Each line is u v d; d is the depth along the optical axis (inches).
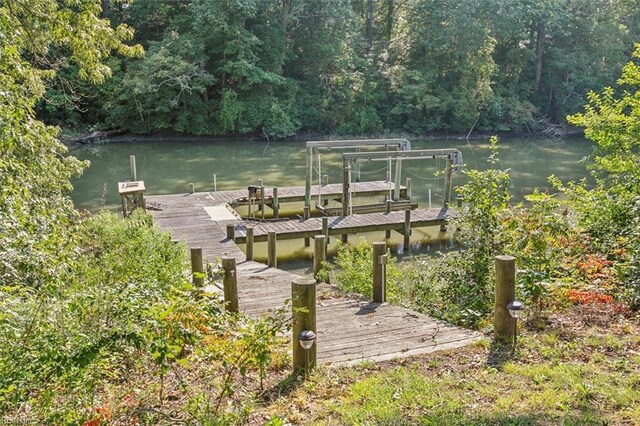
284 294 314.5
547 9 1400.1
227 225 512.1
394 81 1387.8
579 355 185.8
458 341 211.2
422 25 1369.3
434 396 157.8
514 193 765.9
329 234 549.3
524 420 140.9
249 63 1234.6
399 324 241.3
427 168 973.8
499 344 198.5
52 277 210.7
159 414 139.3
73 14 331.0
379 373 178.9
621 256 271.6
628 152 384.8
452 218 317.1
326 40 1341.0
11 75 283.1
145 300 154.0
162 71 1153.4
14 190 223.5
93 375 136.2
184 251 341.7
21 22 316.5
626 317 223.6
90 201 699.4
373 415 147.3
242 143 1275.8
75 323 138.6
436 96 1406.3
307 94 1365.7
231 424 139.8
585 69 1467.8
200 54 1211.2
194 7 1186.6
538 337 203.2
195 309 145.6
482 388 161.8
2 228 206.5
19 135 241.1
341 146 649.0
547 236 267.9
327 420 147.3
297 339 179.3
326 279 377.4
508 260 196.5
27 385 127.6
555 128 1489.9
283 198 679.7
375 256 283.4
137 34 1323.8
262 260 508.4
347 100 1365.7
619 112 388.2
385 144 681.0
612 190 351.3
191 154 1108.5
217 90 1315.2
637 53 400.8
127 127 1264.8
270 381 175.0
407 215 558.9
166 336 137.8
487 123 1451.8
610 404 148.3
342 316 257.6
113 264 264.8
